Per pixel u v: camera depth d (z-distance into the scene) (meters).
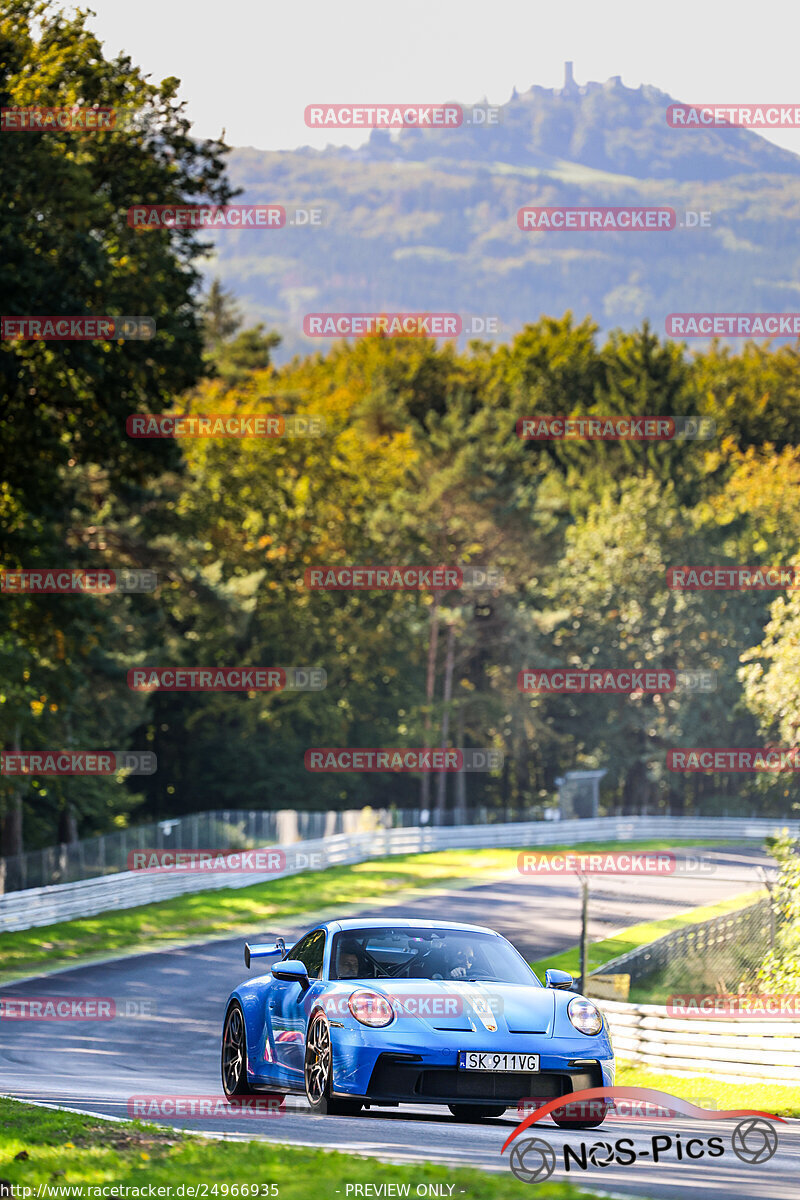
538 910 97.38
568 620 196.62
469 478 175.50
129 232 68.06
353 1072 21.03
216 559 156.50
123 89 67.62
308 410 180.50
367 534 175.50
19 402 65.12
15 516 73.06
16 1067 37.78
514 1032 21.58
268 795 179.00
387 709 186.50
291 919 92.75
